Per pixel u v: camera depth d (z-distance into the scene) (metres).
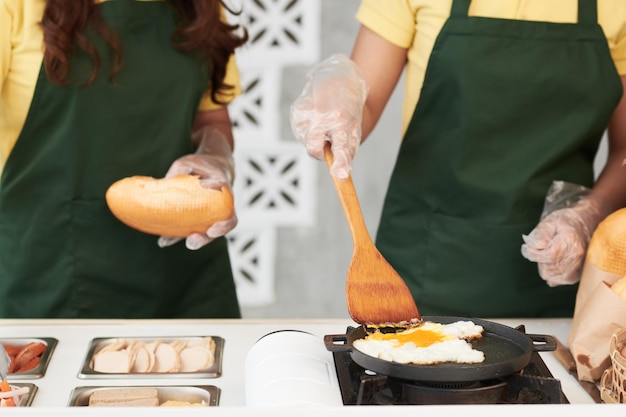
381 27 2.04
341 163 1.63
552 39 1.94
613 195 1.98
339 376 1.35
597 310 1.50
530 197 1.99
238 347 1.64
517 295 2.04
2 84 1.99
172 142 2.11
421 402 1.26
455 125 1.99
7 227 2.10
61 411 1.09
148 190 1.88
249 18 3.70
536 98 1.96
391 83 2.10
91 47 1.95
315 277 3.96
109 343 1.64
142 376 1.51
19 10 1.94
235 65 2.28
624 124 2.06
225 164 2.11
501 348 1.38
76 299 2.12
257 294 3.94
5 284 2.13
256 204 3.91
